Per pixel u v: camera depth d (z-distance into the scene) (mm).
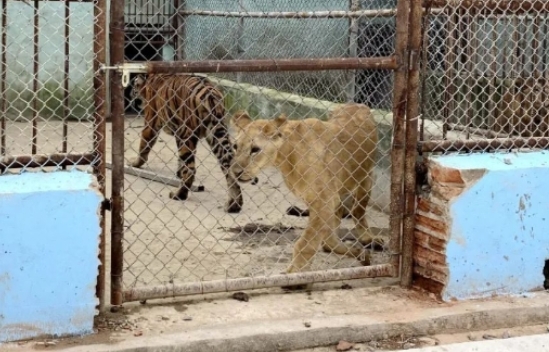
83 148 9320
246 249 6238
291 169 5547
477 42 6121
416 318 4738
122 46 4422
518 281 5176
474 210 4984
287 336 4477
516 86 5863
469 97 5926
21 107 11719
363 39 8438
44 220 4203
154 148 10469
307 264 5473
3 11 4336
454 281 5016
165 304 4855
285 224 7066
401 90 5031
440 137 5957
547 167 5133
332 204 5570
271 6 10164
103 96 4426
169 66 4492
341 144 5809
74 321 4332
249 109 10172
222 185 8664
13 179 4301
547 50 5688
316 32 9195
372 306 4941
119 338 4332
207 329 4480
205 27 11188
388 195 7426
